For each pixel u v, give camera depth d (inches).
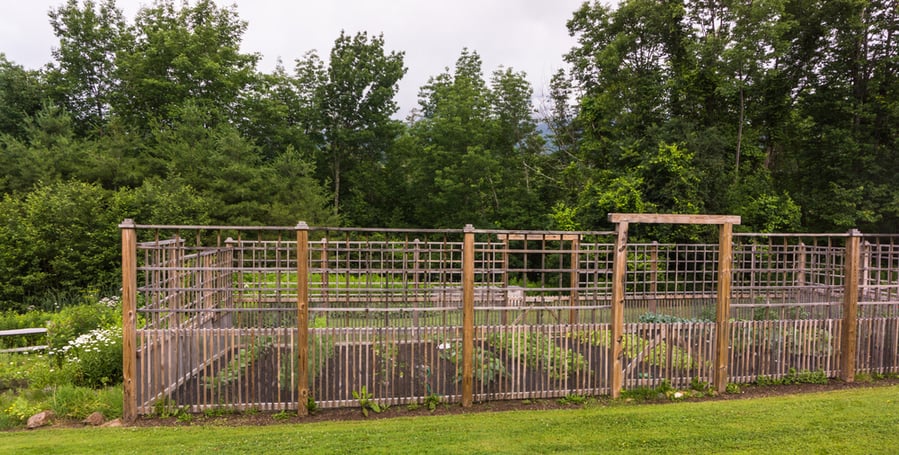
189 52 1030.4
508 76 1205.7
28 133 911.7
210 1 1165.7
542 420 248.4
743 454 207.3
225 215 861.2
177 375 258.1
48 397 272.5
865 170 708.7
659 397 289.6
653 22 861.8
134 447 213.5
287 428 239.0
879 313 357.1
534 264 962.7
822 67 758.5
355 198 1241.4
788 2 732.0
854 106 718.5
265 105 1159.0
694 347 302.4
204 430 236.4
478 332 279.4
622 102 902.4
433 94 1266.0
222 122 1002.1
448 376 298.5
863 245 394.6
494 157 1109.7
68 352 337.7
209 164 887.7
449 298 380.8
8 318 446.6
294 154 1034.1
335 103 1231.5
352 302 399.9
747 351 311.4
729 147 792.9
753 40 725.3
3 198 759.7
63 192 632.4
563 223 794.8
